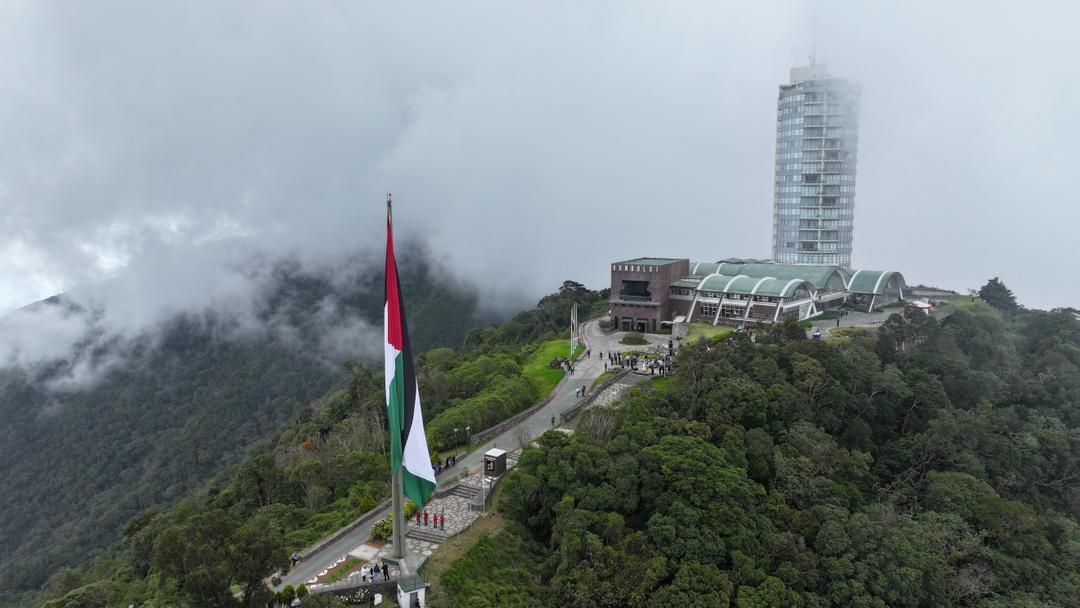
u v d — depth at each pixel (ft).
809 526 221.25
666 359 359.66
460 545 201.36
